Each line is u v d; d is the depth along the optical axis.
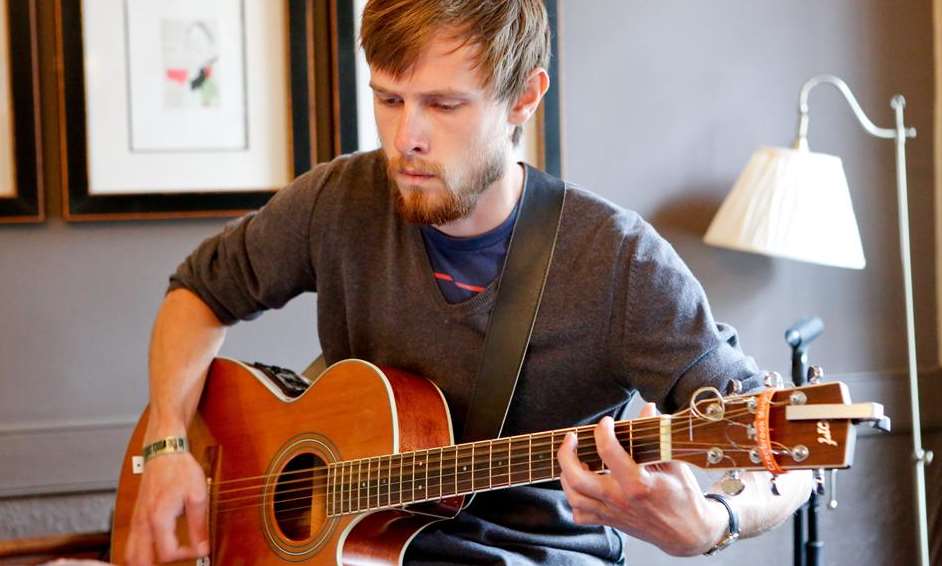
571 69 3.04
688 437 1.50
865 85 3.24
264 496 2.00
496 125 1.79
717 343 1.80
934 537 3.31
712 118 3.14
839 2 3.21
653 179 3.12
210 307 2.21
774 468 1.43
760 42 3.16
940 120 3.27
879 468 3.28
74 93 2.77
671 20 3.10
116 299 2.87
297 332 2.97
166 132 2.83
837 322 3.26
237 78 2.86
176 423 2.11
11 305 2.81
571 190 1.95
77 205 2.79
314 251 2.09
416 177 1.77
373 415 1.85
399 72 1.73
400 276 1.98
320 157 2.94
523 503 1.95
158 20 2.81
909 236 3.28
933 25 3.27
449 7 1.71
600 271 1.86
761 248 2.85
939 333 3.30
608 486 1.56
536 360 1.89
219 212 2.87
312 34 2.89
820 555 2.74
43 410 2.84
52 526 2.84
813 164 2.88
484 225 1.92
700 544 1.62
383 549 1.86
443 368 1.94
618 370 1.88
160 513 2.04
